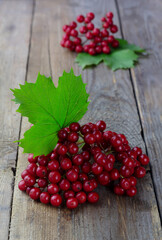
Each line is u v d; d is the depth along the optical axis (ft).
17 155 1.47
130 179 1.31
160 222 1.27
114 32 1.97
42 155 1.32
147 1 2.36
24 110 1.27
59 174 1.28
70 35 1.96
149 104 1.70
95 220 1.27
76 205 1.28
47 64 1.90
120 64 1.88
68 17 2.20
